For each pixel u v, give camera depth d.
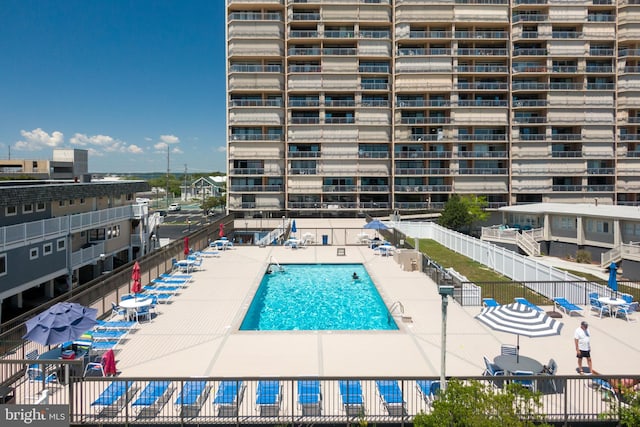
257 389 11.55
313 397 10.88
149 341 16.56
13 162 95.12
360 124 63.00
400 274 28.58
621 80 62.47
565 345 15.96
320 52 63.22
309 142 63.69
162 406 11.29
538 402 8.47
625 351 15.34
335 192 63.53
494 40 62.53
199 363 14.53
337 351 15.59
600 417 9.61
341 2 62.38
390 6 63.06
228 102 63.50
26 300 29.08
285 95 63.47
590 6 61.84
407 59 62.47
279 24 62.31
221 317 19.52
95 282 19.75
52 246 29.14
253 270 29.83
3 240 24.48
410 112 64.19
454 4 61.56
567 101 62.47
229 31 62.88
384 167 63.72
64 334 12.24
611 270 20.05
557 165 63.34
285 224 55.72
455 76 62.34
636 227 35.31
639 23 61.03
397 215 57.78
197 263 30.00
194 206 124.69
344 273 30.72
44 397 10.46
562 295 22.38
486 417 7.89
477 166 64.38
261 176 63.34
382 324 20.22
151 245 45.94
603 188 63.66
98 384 12.50
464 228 55.66
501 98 64.62
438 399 9.10
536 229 43.47
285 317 21.36
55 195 30.94
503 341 16.47
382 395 11.30
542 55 62.00
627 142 63.28
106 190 38.50
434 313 20.08
